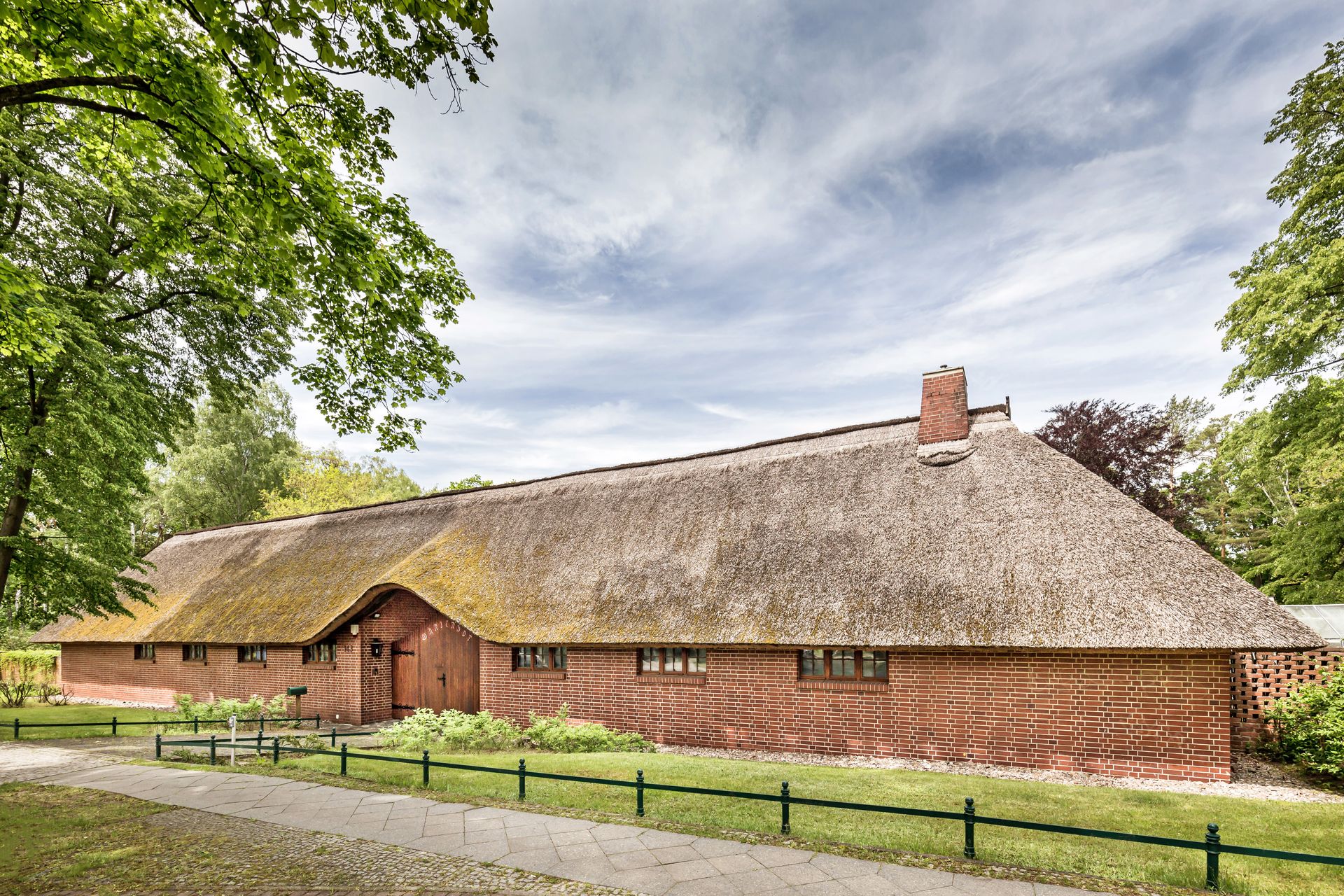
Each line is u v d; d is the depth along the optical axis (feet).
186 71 22.39
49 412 50.08
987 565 36.96
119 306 50.52
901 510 42.80
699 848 21.18
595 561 50.57
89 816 26.37
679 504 52.80
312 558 67.72
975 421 46.93
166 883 19.49
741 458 55.36
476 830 23.56
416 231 36.52
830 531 43.86
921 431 47.47
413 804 27.17
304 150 27.20
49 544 55.83
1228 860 19.65
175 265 54.60
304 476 151.23
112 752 42.80
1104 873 18.65
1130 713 32.45
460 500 67.31
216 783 31.94
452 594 51.78
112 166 39.58
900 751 37.11
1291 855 16.38
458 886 18.78
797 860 20.04
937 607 36.11
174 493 125.70
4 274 29.40
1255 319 56.03
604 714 45.83
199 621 65.26
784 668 40.68
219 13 19.77
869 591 38.60
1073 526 36.81
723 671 42.45
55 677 85.76
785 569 42.55
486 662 50.72
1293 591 67.00
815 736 39.34
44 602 58.80
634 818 24.53
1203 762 30.86
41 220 48.93
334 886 19.07
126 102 25.05
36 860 21.59
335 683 56.95
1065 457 41.34
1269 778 31.35
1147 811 24.86
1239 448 67.97
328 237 29.14
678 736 43.19
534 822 24.27
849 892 17.56
